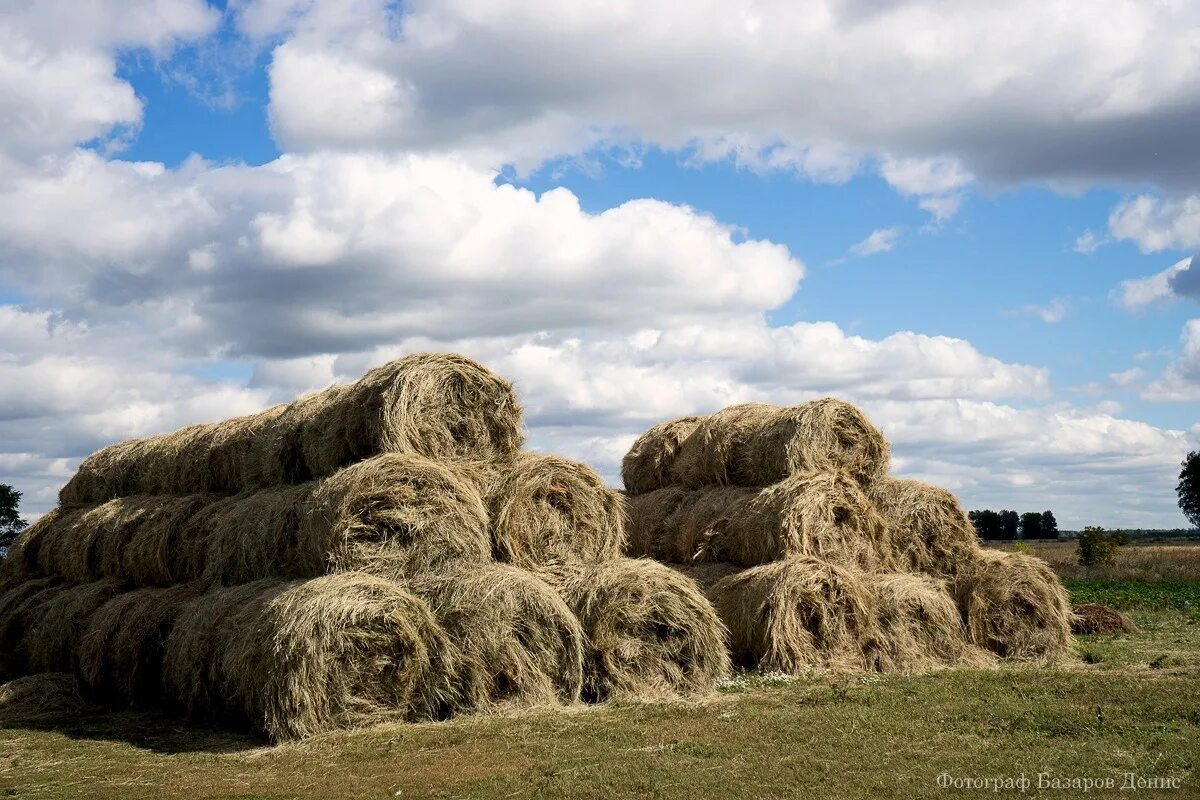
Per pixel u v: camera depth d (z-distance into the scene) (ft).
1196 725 29.07
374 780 26.68
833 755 26.81
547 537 40.24
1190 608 71.15
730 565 47.78
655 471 56.39
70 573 54.24
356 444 40.73
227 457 48.85
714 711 33.88
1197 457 207.21
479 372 41.24
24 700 43.45
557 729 31.71
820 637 42.65
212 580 43.55
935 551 48.65
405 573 36.70
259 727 34.65
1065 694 34.30
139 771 29.78
